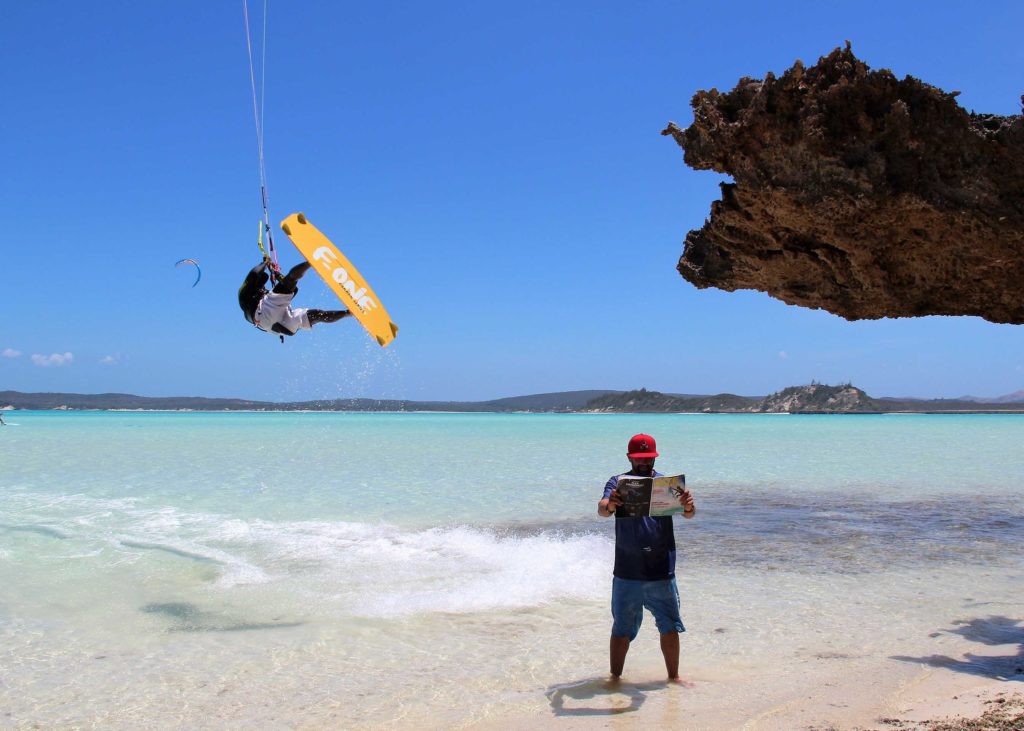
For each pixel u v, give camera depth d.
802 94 5.92
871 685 5.67
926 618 7.77
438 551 11.34
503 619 7.79
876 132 5.89
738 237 7.12
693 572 10.03
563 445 38.94
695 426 80.25
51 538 12.13
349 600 8.52
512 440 44.62
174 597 8.61
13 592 8.78
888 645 6.84
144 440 42.38
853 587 9.16
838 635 7.18
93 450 33.47
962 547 11.74
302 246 6.82
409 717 5.23
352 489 18.91
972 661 6.28
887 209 6.11
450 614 7.96
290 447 36.12
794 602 8.45
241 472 23.17
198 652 6.72
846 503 16.94
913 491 19.16
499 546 11.74
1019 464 26.89
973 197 5.93
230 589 8.98
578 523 14.03
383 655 6.64
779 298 7.79
